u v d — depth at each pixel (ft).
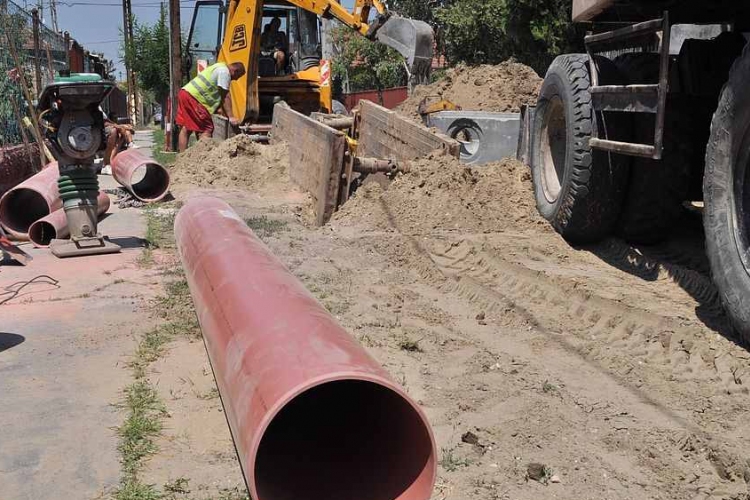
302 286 12.38
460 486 10.78
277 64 50.34
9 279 21.49
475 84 45.29
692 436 11.98
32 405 13.29
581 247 22.74
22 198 30.42
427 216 25.40
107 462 11.41
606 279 18.99
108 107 114.11
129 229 28.73
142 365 15.05
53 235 27.86
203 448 11.87
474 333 17.12
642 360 15.15
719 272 14.93
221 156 38.42
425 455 8.54
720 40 19.17
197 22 56.65
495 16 77.00
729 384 13.74
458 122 33.88
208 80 44.27
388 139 33.04
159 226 29.19
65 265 23.20
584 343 16.07
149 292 20.20
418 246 23.20
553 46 58.49
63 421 12.69
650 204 20.35
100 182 43.68
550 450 11.79
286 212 29.91
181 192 36.11
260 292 11.58
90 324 17.58
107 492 10.62
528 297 18.93
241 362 9.74
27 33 55.21
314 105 49.42
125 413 12.98
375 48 117.80
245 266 13.00
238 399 9.16
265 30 50.31
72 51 77.97
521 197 25.53
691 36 22.35
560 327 17.04
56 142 23.58
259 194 34.32
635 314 16.33
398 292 20.01
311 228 27.17
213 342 11.41
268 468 9.37
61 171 24.25
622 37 18.08
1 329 17.22
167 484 10.76
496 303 18.65
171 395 13.70
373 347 15.88
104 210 31.48
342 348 9.26
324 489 9.00
